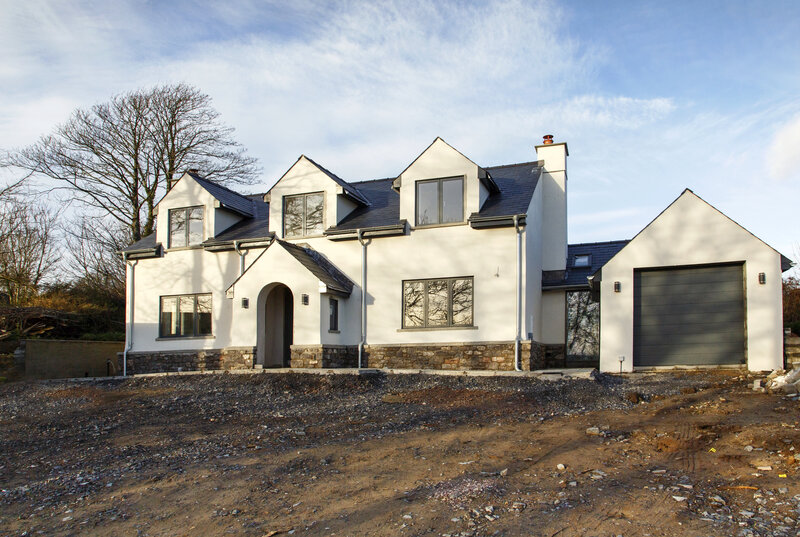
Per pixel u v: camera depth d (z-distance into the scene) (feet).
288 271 62.90
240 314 65.00
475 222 60.44
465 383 51.06
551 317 67.36
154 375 63.77
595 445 30.07
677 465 26.04
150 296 75.15
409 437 33.99
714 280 53.98
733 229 52.95
